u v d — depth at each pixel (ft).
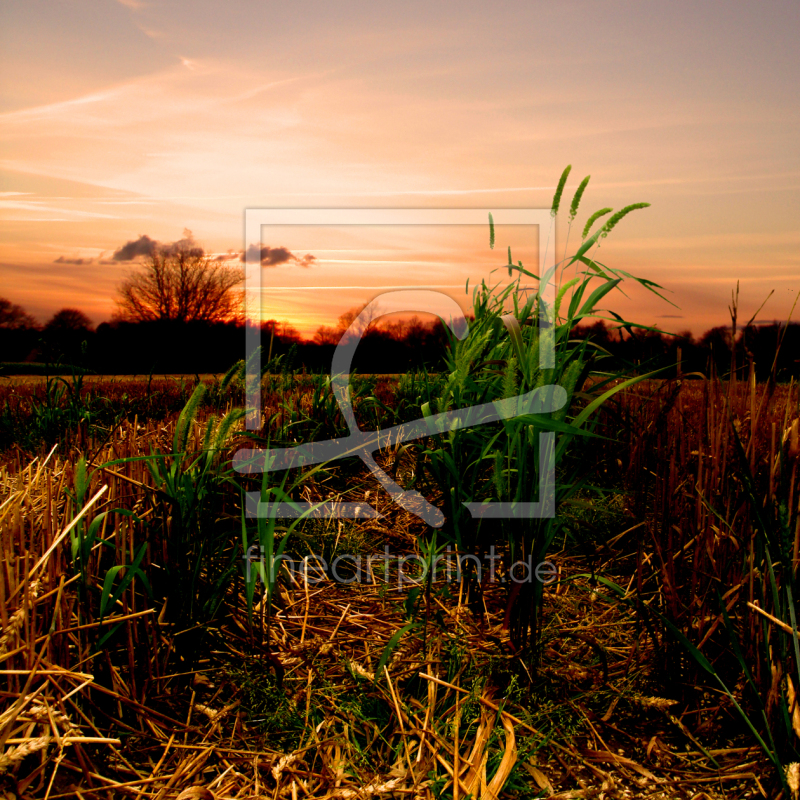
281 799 4.89
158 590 6.44
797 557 5.30
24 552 5.24
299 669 6.65
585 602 7.98
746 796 4.93
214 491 7.11
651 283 6.66
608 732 5.77
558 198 6.96
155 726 5.58
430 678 5.80
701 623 6.04
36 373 23.49
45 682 4.52
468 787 4.77
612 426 10.97
